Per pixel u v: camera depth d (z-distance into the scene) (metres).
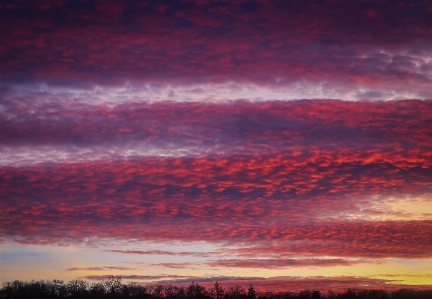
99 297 97.12
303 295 98.38
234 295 100.19
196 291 100.19
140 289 99.31
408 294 96.75
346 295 97.88
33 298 94.25
